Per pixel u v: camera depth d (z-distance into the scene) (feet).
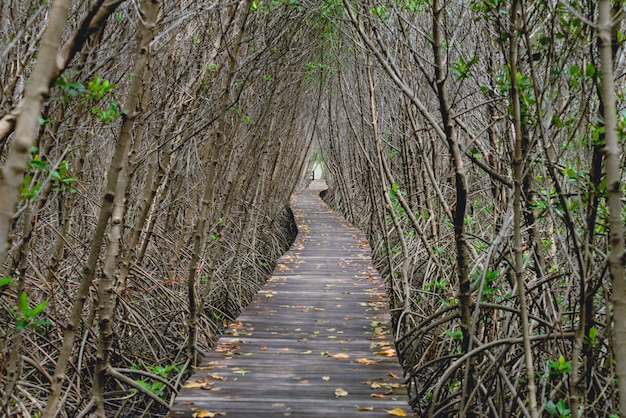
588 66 8.87
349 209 50.65
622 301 6.81
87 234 21.52
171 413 10.32
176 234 29.94
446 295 20.81
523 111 10.21
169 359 19.35
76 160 17.04
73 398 14.67
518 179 9.29
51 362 15.06
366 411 10.52
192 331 16.47
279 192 47.75
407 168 28.89
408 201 30.94
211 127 24.39
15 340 10.32
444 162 29.14
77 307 9.02
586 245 8.75
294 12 20.88
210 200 15.84
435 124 11.18
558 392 12.31
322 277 25.00
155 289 21.79
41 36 9.96
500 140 15.05
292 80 30.63
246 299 30.04
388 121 29.07
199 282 24.57
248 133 28.17
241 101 24.95
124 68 15.15
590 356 10.19
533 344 11.43
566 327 12.33
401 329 20.06
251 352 14.28
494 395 12.94
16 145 5.01
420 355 19.56
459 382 14.73
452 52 17.71
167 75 17.28
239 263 30.91
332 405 10.81
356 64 26.37
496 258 15.20
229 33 19.16
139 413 17.67
